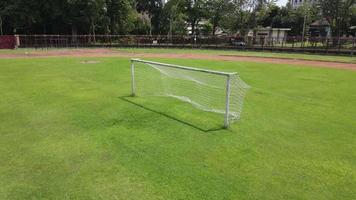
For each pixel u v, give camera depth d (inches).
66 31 1689.2
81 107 317.1
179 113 299.3
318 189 167.5
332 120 292.7
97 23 1667.1
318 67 733.9
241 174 181.5
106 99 351.9
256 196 158.6
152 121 275.1
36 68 619.8
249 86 442.0
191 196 156.9
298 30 2434.8
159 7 2053.4
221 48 1414.9
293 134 251.8
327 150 220.4
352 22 2017.7
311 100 375.9
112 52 1119.6
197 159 200.2
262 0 1758.1
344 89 451.2
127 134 243.0
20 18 1472.7
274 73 613.0
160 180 172.2
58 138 232.8
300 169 189.9
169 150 213.5
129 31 1878.7
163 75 470.9
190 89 382.6
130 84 442.9
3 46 1252.5
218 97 340.2
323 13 1565.0
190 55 1041.5
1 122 268.7
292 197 159.0
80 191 160.2
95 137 235.6
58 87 419.5
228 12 1835.6
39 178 172.9
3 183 167.2
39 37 1326.3
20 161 193.5
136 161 195.6
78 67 639.8
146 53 1096.8
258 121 284.4
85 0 1501.0
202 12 2007.9
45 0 1507.1
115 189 162.4
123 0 1728.6
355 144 232.8
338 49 1204.5
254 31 1840.6
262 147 222.8
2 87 417.4
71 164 190.2
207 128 259.3
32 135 238.5
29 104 327.6
